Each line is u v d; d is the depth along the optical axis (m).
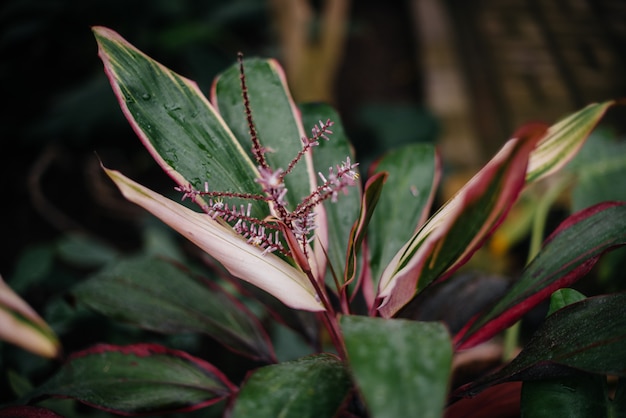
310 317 1.12
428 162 1.13
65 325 1.61
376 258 1.06
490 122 3.59
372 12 5.41
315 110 1.11
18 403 0.96
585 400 0.85
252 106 1.02
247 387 0.76
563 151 0.95
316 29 2.86
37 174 3.07
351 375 0.79
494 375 0.90
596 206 0.95
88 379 0.96
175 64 3.43
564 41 4.37
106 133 3.09
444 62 4.21
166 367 0.99
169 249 1.94
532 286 0.92
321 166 1.07
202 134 0.93
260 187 0.95
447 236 0.77
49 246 2.02
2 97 3.33
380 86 4.39
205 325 1.06
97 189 2.92
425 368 0.67
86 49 3.35
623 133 3.36
